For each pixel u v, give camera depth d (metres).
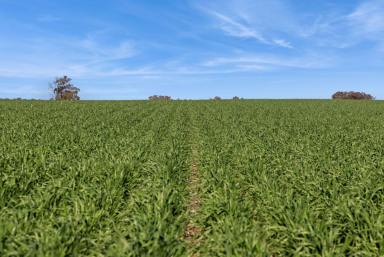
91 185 9.63
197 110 47.75
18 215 7.60
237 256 6.17
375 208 8.07
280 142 18.55
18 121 28.75
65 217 7.71
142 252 6.34
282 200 8.48
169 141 18.45
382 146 17.70
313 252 6.57
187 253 6.88
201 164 13.75
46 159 13.20
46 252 6.11
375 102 71.88
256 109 50.25
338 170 11.99
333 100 80.19
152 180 11.06
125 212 8.22
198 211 8.94
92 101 69.75
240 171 12.39
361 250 6.81
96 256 6.65
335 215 7.85
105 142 18.11
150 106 54.44
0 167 11.68
